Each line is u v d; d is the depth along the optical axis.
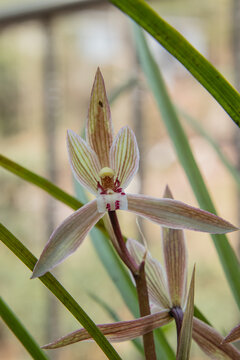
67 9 0.50
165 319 0.27
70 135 0.27
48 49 0.51
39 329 0.72
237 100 0.24
